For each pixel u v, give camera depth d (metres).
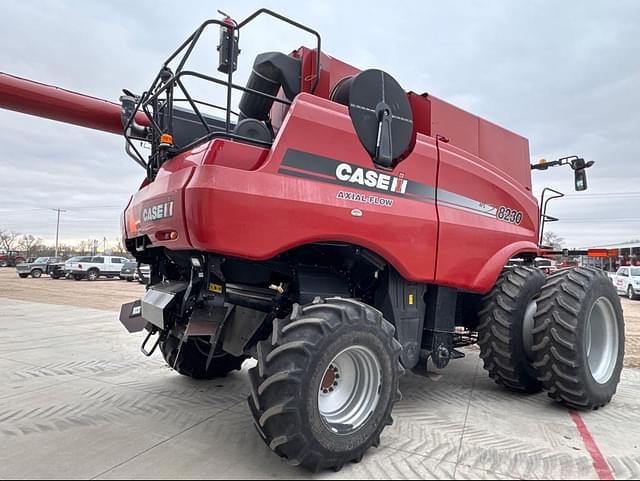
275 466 2.44
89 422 3.10
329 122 2.86
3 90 3.50
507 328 3.68
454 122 4.02
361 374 2.64
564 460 2.59
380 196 3.04
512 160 4.62
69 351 5.48
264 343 2.48
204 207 2.34
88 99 3.88
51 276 27.75
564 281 3.61
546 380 3.49
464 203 3.62
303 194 2.66
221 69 2.74
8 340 6.23
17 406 3.43
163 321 2.95
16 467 2.39
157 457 2.53
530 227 4.35
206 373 4.16
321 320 2.39
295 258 3.15
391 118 3.13
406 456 2.60
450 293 3.63
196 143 2.81
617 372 3.78
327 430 2.35
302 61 3.39
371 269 3.32
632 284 17.83
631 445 2.83
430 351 3.49
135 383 4.08
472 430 3.04
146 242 3.39
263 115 3.86
